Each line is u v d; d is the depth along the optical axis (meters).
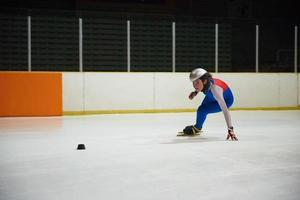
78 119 10.27
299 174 4.11
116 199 3.25
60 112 10.95
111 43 15.55
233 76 12.80
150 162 4.71
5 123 9.23
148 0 17.91
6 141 6.40
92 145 6.00
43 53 14.88
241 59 17.33
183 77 12.29
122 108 11.77
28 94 10.67
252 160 4.84
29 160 4.83
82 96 11.41
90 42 15.37
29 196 3.34
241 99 12.91
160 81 12.09
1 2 16.25
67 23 15.05
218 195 3.36
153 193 3.41
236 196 3.33
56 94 10.89
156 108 12.07
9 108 10.56
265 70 17.11
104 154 5.24
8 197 3.31
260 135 7.20
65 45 15.06
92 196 3.33
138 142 6.32
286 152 5.41
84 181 3.82
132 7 17.73
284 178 3.94
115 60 15.63
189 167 4.43
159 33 15.95
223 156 5.10
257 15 19.47
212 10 18.94
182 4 18.44
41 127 8.44
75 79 11.33
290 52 16.83
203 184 3.71
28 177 3.98
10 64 14.66
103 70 15.53
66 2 17.08
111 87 11.65
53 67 14.99
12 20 14.60
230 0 19.11
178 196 3.33
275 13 19.83
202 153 5.32
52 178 3.94
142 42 15.79
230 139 6.66
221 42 16.67
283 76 13.35
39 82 10.74
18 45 14.69
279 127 8.48
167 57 16.11
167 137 6.90
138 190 3.50
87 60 15.36
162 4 18.14
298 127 8.49
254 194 3.39
